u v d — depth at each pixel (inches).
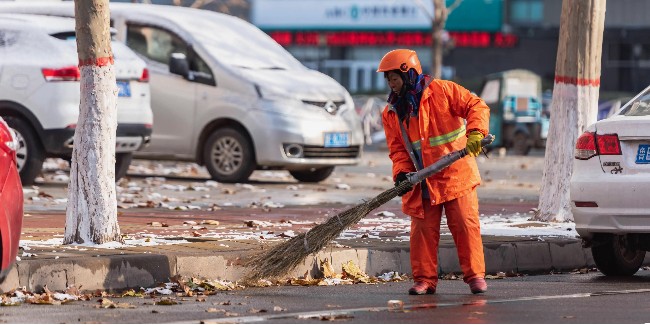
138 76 957.8
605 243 580.7
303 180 1107.9
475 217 514.0
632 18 3095.5
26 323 420.2
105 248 557.0
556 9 3112.7
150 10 1067.3
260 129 1018.7
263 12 3262.8
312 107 1032.2
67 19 968.9
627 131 563.8
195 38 1048.8
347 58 3260.3
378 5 3198.8
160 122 1053.2
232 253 548.4
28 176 933.8
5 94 930.1
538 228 693.9
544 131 1876.2
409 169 511.2
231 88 1031.6
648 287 547.5
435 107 501.4
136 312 449.7
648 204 556.1
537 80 1878.7
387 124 511.2
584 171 574.9
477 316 443.5
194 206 840.9
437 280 529.7
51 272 498.3
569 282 570.6
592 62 741.9
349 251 574.9
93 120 575.8
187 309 458.9
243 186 1008.2
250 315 444.5
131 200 873.5
